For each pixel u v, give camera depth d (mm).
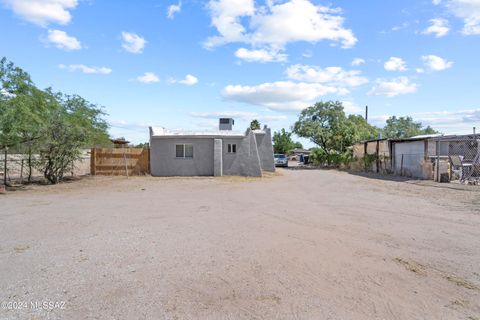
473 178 17391
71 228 7215
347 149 39281
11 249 5633
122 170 22547
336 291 3996
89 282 4211
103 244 5934
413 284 4223
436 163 18094
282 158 40625
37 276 4410
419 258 5223
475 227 7344
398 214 8898
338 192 13969
